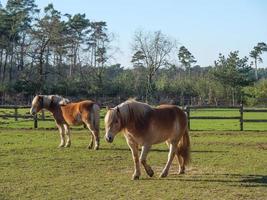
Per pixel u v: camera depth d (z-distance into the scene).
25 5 70.75
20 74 67.38
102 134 21.41
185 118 11.05
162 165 12.52
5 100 53.25
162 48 79.12
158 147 16.31
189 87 74.12
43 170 11.59
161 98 68.81
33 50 66.94
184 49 103.12
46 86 61.50
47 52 68.06
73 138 19.53
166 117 10.47
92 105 15.80
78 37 76.00
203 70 105.44
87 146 16.62
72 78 68.69
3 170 11.57
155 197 8.64
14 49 69.38
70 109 16.00
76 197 8.68
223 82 69.44
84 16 76.31
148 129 10.13
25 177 10.64
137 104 10.21
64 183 9.95
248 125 28.02
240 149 15.92
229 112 42.75
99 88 65.06
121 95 67.88
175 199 8.49
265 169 11.79
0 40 68.25
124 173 11.22
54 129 23.81
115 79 75.81
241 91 66.75
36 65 66.44
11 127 24.97
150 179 10.42
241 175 10.93
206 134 21.45
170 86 74.00
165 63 74.88
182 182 10.07
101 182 10.07
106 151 15.23
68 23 74.88
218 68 70.62
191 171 11.52
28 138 19.44
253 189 9.34
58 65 71.50
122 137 19.94
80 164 12.55
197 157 13.96
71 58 74.81
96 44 76.19
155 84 74.44
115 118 9.87
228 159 13.54
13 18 68.19
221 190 9.24
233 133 21.89
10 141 18.23
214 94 69.12
